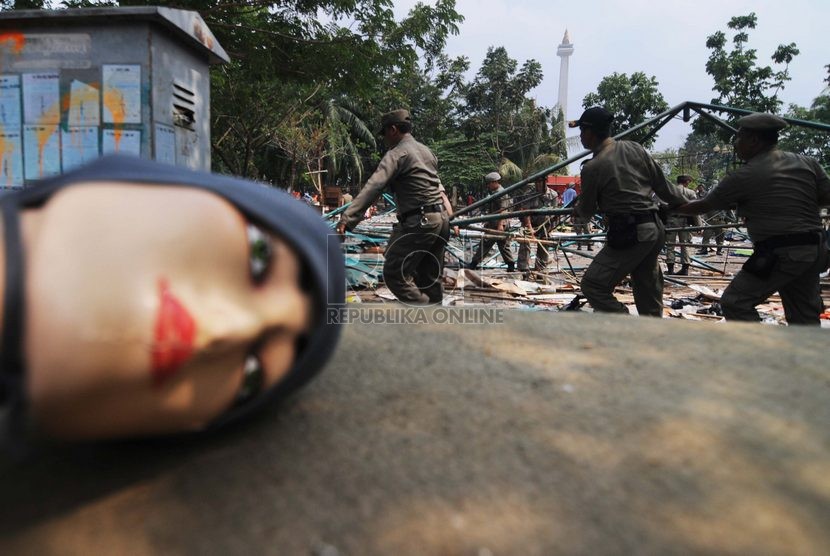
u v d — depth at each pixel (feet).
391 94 81.97
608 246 14.02
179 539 3.33
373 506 3.60
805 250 12.28
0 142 12.27
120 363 2.90
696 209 13.79
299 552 3.21
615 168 13.60
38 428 3.00
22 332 2.80
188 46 13.67
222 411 3.60
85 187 3.29
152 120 12.10
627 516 3.45
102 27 11.96
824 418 4.71
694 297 25.32
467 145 126.41
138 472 4.01
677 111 18.53
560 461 4.07
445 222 15.39
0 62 12.15
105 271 2.96
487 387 5.47
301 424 4.69
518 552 3.18
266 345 3.76
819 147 86.07
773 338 7.09
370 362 6.22
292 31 30.14
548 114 124.77
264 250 3.75
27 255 2.93
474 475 3.91
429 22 30.83
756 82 96.53
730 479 3.82
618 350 6.64
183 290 3.22
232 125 66.39
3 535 3.37
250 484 3.84
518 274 31.35
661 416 4.75
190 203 3.46
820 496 3.65
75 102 12.13
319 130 84.17
